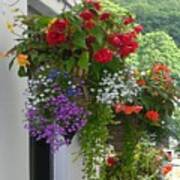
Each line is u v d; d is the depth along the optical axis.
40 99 2.95
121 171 3.85
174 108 3.82
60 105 2.95
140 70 3.72
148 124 3.84
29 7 3.69
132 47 3.09
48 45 2.95
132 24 3.19
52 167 3.94
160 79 3.75
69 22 2.91
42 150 3.81
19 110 3.02
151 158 4.23
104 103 3.12
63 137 3.01
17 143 3.01
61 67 2.94
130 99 3.28
